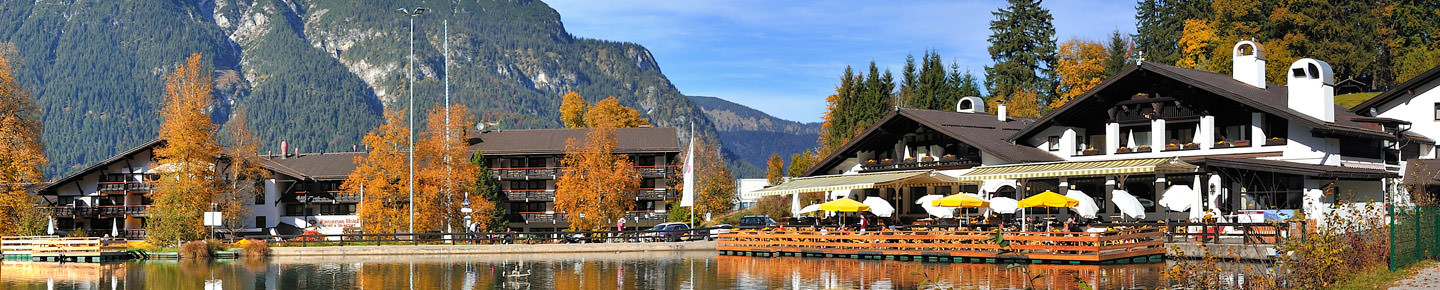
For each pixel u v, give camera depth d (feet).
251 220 321.93
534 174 334.24
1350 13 297.12
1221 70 296.51
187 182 251.39
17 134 250.78
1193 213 159.12
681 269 168.45
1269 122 177.27
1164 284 121.70
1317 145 171.32
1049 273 139.13
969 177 186.29
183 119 255.50
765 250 196.13
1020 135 199.62
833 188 198.49
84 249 207.41
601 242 237.45
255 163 295.69
